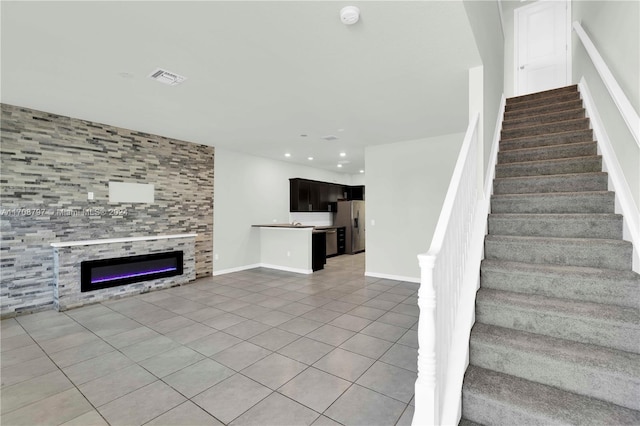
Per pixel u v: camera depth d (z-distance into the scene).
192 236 5.47
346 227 9.23
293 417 1.89
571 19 5.07
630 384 1.38
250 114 4.01
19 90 3.22
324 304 4.19
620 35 2.22
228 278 5.83
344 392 2.15
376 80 2.99
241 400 2.07
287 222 7.86
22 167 3.77
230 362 2.58
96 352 2.78
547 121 3.56
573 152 2.92
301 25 2.10
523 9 5.48
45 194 3.95
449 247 1.65
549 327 1.75
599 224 2.17
